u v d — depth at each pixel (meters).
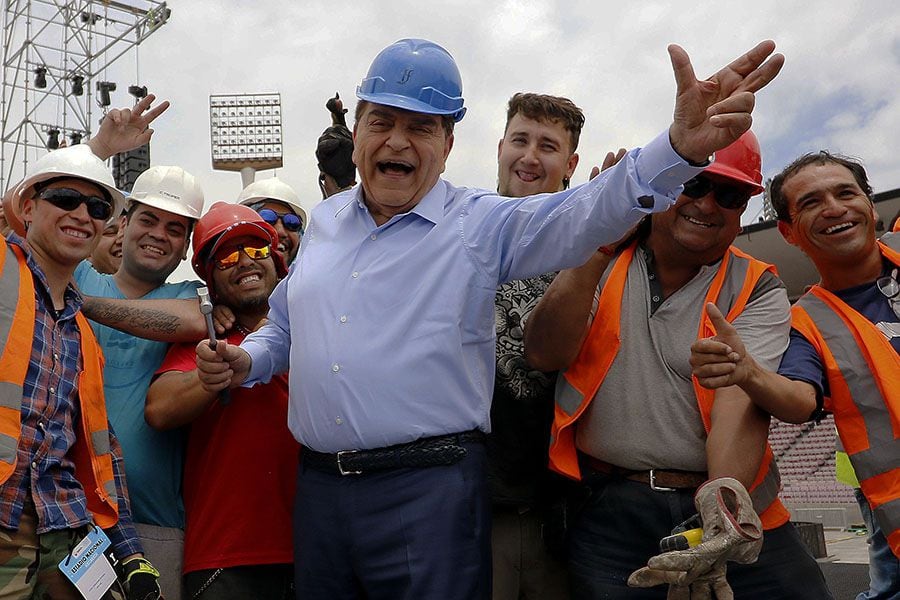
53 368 2.81
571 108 3.80
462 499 2.38
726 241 2.79
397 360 2.40
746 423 2.57
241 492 3.06
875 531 3.35
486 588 2.41
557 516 2.99
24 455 2.65
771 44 1.95
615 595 2.71
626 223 2.19
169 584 3.07
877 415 2.81
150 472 3.13
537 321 2.79
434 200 2.58
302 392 2.54
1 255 2.80
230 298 3.32
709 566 2.15
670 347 2.74
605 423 2.77
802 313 3.01
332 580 2.49
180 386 3.00
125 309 3.13
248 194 5.03
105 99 18.84
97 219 2.99
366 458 2.42
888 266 3.06
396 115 2.50
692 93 1.97
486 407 2.53
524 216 2.44
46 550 2.69
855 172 3.09
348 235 2.66
